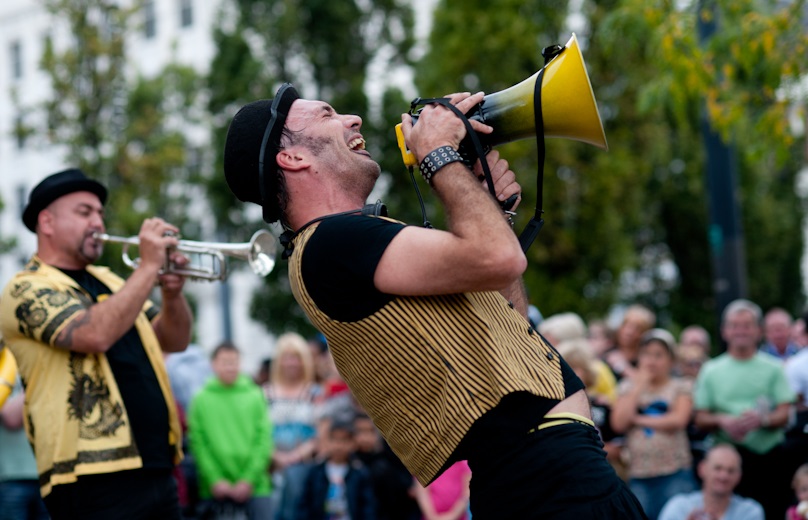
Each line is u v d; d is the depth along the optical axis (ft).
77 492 13.69
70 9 63.41
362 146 10.28
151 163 66.18
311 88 74.08
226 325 75.36
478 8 67.31
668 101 30.25
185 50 108.58
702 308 94.43
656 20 28.43
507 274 8.70
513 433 9.15
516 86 9.66
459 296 9.23
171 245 14.24
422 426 9.36
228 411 28.14
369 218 9.33
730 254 36.73
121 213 61.62
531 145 64.95
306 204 9.86
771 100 28.58
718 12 29.09
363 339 9.34
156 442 14.28
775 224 100.83
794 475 26.73
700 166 91.30
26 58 114.93
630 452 26.45
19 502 23.79
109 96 64.64
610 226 67.21
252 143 10.01
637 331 31.91
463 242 8.71
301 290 9.53
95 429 13.73
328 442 27.40
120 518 13.82
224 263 15.15
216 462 27.86
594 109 9.36
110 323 13.56
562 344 26.63
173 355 29.76
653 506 26.03
